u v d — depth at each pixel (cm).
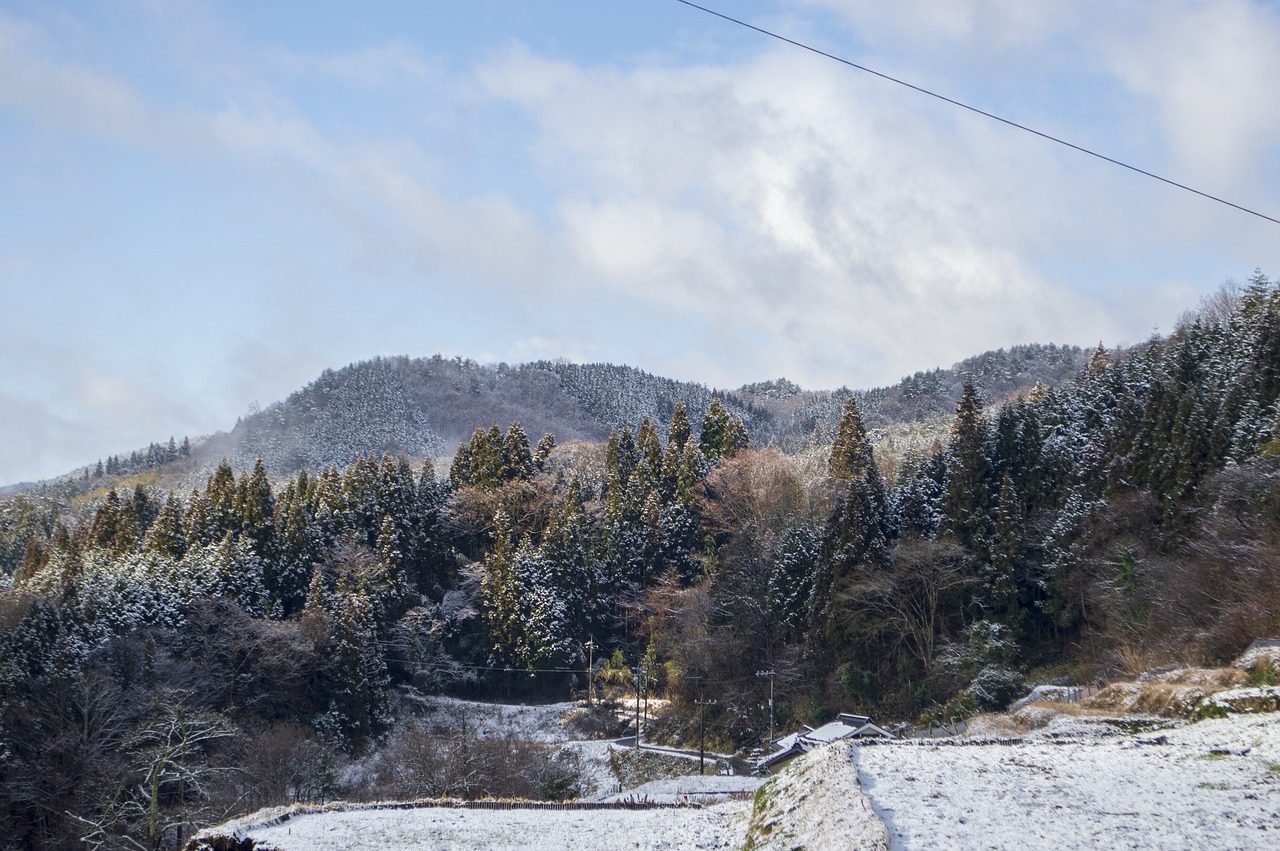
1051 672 5275
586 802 2080
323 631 6378
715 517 8025
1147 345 8181
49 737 4691
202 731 5022
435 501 8744
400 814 1989
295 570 7462
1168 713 2303
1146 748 1841
